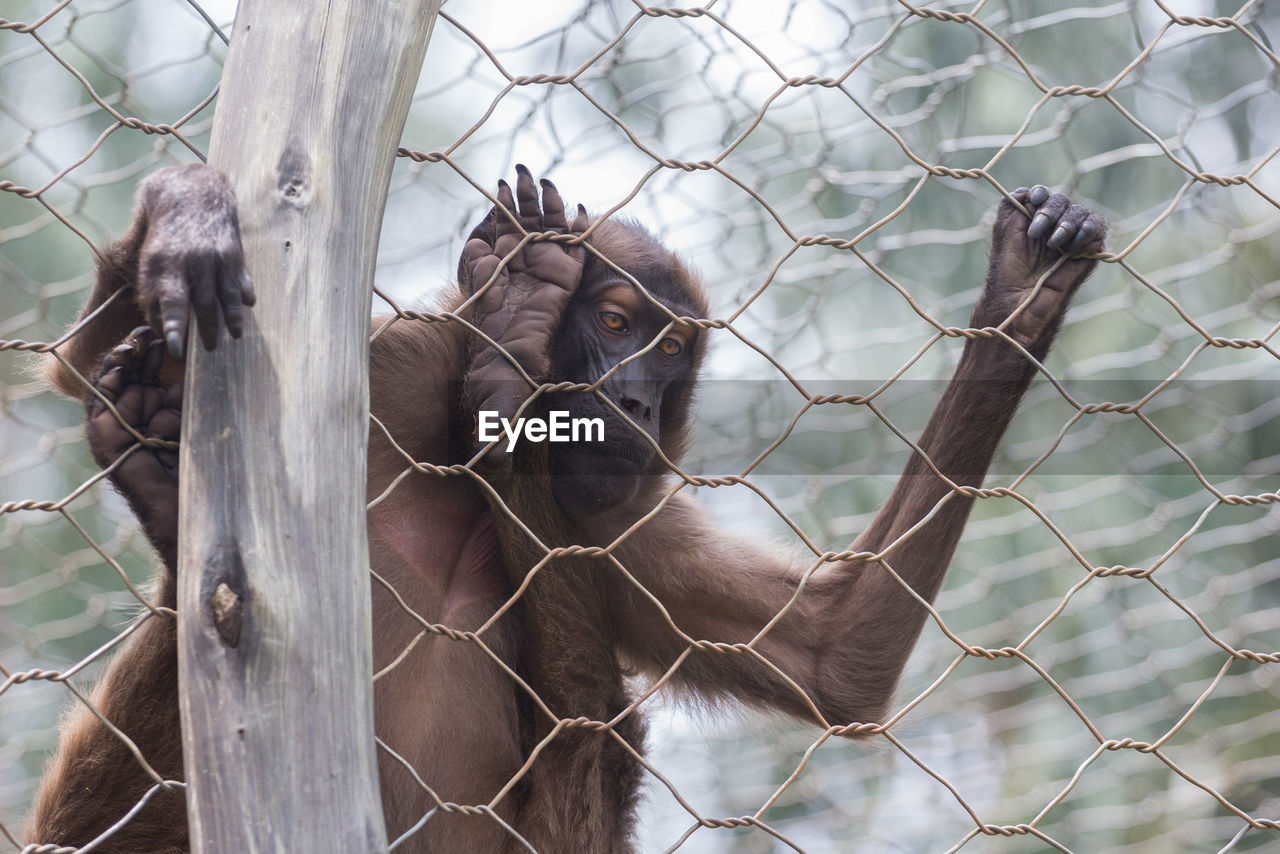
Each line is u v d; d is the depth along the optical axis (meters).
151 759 3.34
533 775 3.77
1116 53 7.97
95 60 5.12
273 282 2.34
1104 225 3.47
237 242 2.31
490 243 3.66
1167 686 7.82
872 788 8.03
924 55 7.69
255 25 2.51
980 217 7.96
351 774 2.22
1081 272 3.52
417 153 2.57
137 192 2.99
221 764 2.15
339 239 2.41
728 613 4.20
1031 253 3.56
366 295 2.44
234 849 2.12
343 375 2.36
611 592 4.12
